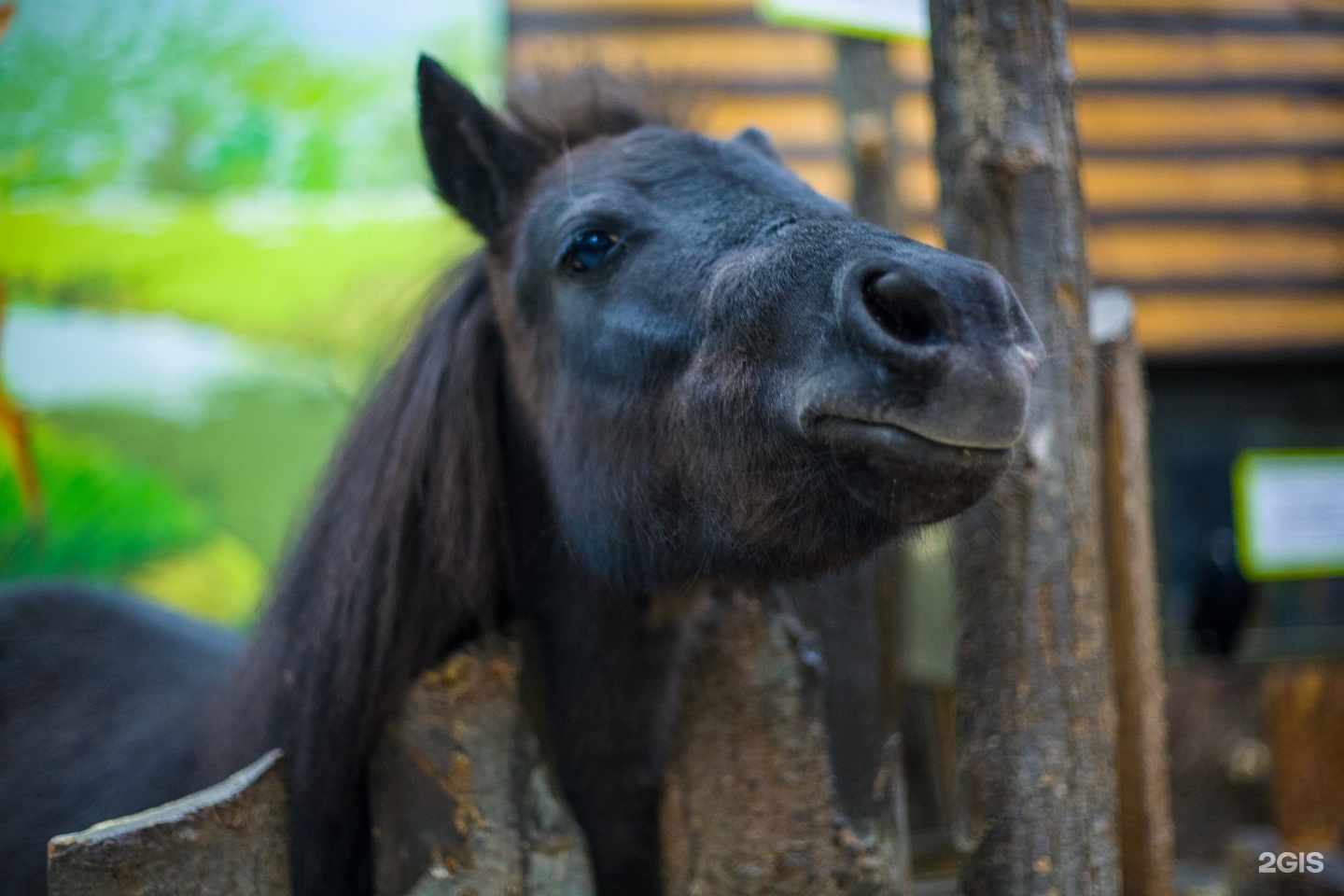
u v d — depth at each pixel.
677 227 1.57
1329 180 5.32
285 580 1.80
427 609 1.67
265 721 1.73
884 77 3.87
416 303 2.00
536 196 1.80
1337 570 5.31
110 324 4.06
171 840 1.24
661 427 1.54
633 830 1.81
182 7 4.12
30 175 3.95
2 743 2.61
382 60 4.32
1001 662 1.56
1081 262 1.63
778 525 1.38
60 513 3.96
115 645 2.87
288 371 4.19
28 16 3.92
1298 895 2.37
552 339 1.70
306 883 1.68
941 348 1.10
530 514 1.82
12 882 2.33
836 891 1.60
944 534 1.64
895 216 3.91
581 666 1.80
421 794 1.54
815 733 1.67
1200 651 4.93
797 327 1.28
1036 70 1.61
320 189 4.23
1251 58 5.37
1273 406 5.37
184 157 4.15
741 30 4.90
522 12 4.75
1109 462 1.86
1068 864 1.50
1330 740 3.56
